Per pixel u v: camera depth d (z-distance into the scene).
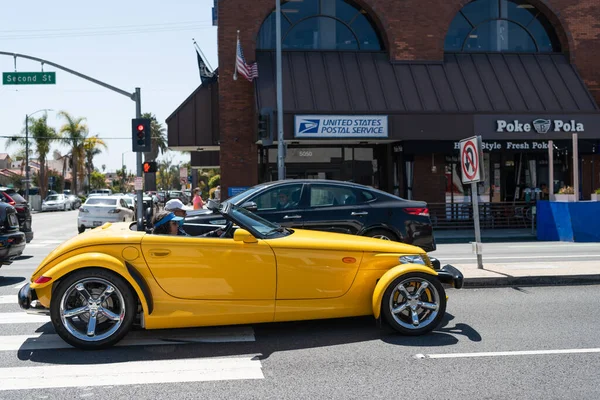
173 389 4.54
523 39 24.17
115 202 22.84
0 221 9.87
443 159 22.44
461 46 23.70
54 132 58.03
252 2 22.27
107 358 5.35
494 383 4.62
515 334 6.05
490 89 22.02
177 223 6.46
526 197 22.69
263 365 5.12
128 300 5.61
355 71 22.02
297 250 5.92
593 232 16.42
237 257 5.80
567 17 23.48
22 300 5.65
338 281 6.01
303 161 23.14
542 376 4.78
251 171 22.12
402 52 22.58
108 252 5.68
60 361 5.26
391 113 20.47
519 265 9.80
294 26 23.11
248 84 22.16
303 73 21.70
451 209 22.31
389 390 4.48
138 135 22.03
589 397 4.32
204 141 23.84
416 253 6.30
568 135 21.23
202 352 5.53
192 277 5.74
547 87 22.38
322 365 5.11
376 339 5.94
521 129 20.94
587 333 6.07
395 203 9.95
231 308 5.79
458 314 6.93
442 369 4.97
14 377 4.82
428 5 22.75
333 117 20.19
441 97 21.52
